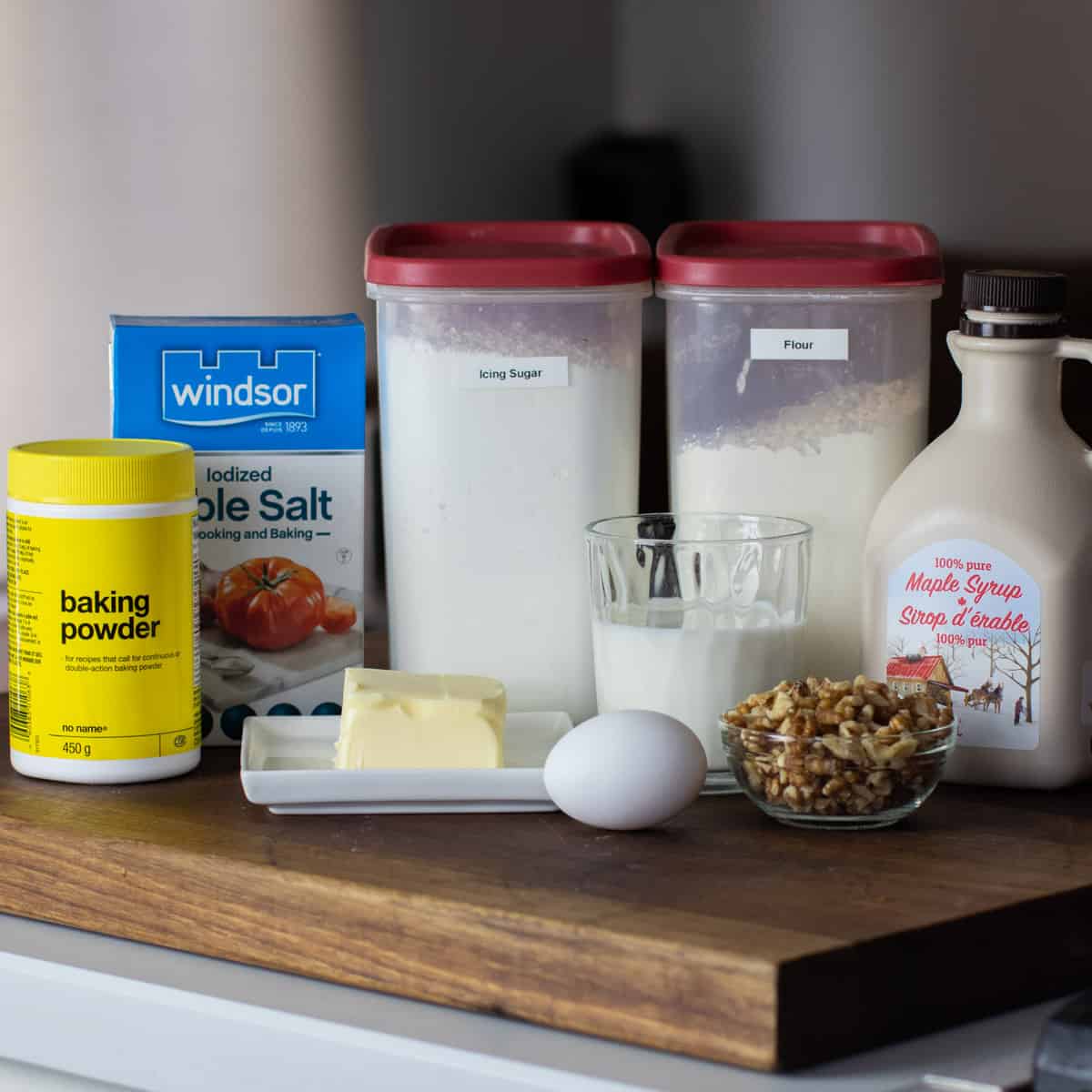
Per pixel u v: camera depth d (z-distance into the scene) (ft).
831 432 2.98
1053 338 2.76
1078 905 2.35
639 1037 2.13
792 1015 2.05
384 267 2.99
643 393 3.60
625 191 3.61
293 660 3.07
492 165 3.70
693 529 3.02
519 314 2.97
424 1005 2.29
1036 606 2.73
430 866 2.42
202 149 3.88
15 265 4.06
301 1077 2.23
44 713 2.80
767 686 2.83
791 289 2.94
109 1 3.89
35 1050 2.45
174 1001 2.32
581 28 3.59
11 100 4.00
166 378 2.97
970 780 2.83
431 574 3.06
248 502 3.02
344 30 3.75
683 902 2.27
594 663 3.05
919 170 3.35
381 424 3.12
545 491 3.02
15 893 2.63
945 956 2.20
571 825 2.64
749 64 3.46
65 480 2.71
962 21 3.27
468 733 2.72
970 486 2.76
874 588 2.85
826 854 2.50
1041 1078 2.00
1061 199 3.23
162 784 2.84
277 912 2.40
